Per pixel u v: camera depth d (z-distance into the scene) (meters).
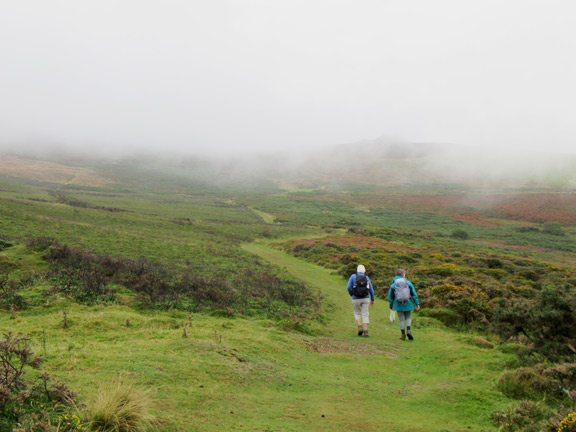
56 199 58.91
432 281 18.92
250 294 13.81
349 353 8.28
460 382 6.16
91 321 7.84
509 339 8.87
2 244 14.84
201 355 6.12
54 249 14.09
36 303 9.19
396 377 6.77
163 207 74.69
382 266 24.83
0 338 6.06
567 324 6.97
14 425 3.17
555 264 41.72
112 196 96.00
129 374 4.88
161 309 10.27
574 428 3.82
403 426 4.50
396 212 100.50
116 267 13.62
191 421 4.00
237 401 4.76
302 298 14.56
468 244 54.91
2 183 84.25
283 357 7.17
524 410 4.68
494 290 16.47
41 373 4.47
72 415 3.54
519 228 77.19
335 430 4.23
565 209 96.88
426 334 10.73
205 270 18.38
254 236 45.41
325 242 40.22
